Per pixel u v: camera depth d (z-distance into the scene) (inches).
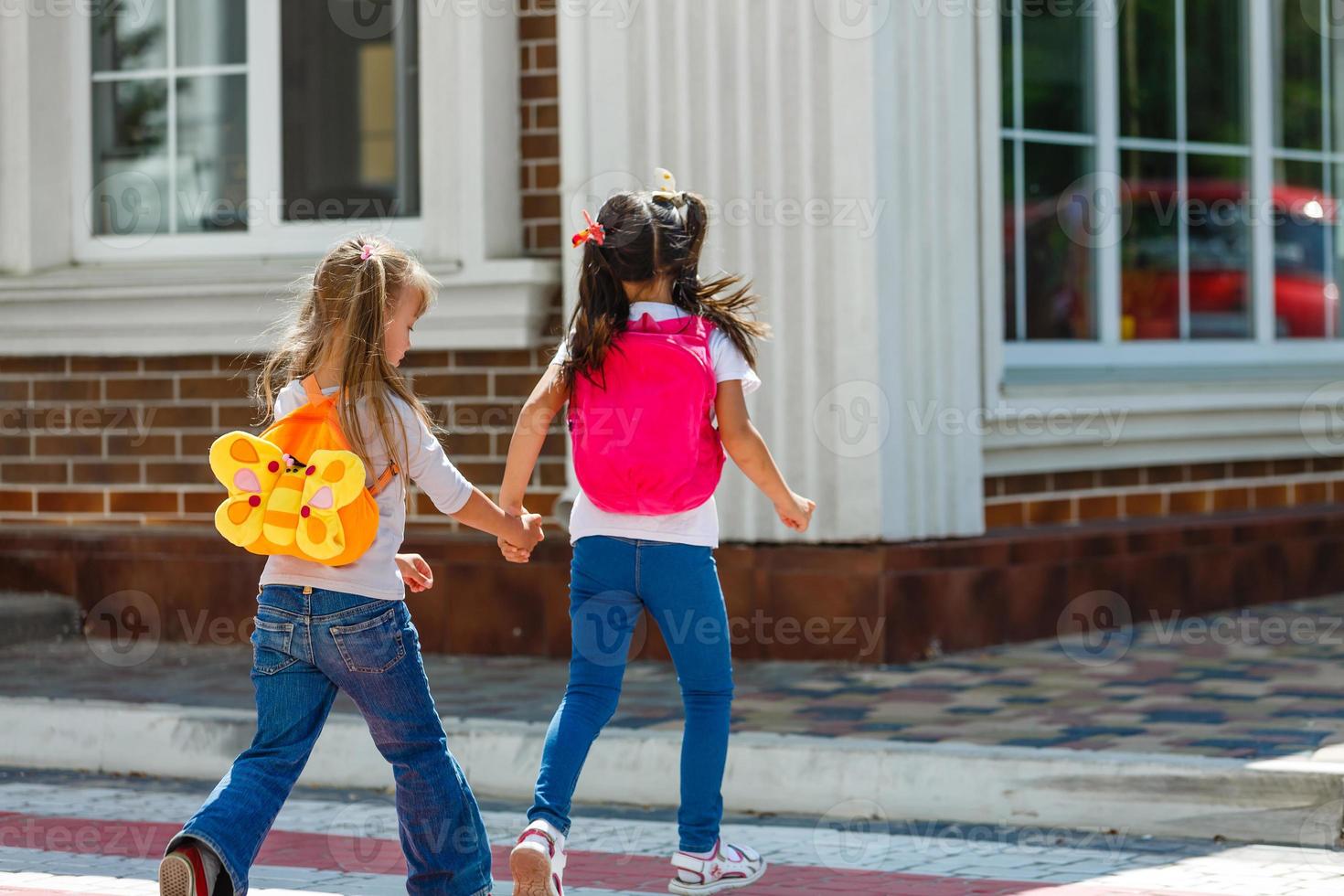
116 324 980.6
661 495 494.9
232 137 993.5
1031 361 976.9
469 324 922.7
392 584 442.9
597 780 682.8
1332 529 1088.2
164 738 749.9
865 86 851.4
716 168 869.8
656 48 875.4
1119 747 660.1
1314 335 1136.8
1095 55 1007.6
